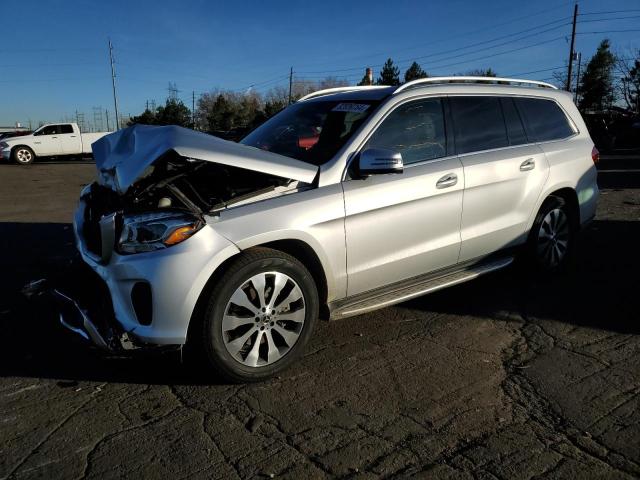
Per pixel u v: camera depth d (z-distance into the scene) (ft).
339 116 13.42
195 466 8.50
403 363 11.85
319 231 11.31
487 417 9.74
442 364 11.79
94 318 10.54
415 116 13.47
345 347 12.67
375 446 8.96
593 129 81.56
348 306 12.36
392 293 13.15
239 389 10.82
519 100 16.17
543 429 9.34
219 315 10.25
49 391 10.77
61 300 11.53
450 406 10.12
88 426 9.57
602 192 35.94
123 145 12.47
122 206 11.16
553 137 16.89
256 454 8.79
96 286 11.59
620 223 25.77
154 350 10.12
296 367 11.71
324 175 11.65
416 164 13.19
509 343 12.82
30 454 8.79
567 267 18.66
